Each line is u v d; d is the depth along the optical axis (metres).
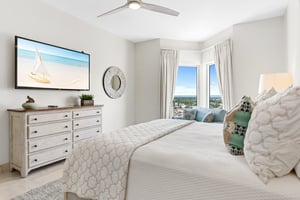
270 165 0.99
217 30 4.35
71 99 3.68
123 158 1.34
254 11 3.40
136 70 5.28
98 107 3.72
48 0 3.14
